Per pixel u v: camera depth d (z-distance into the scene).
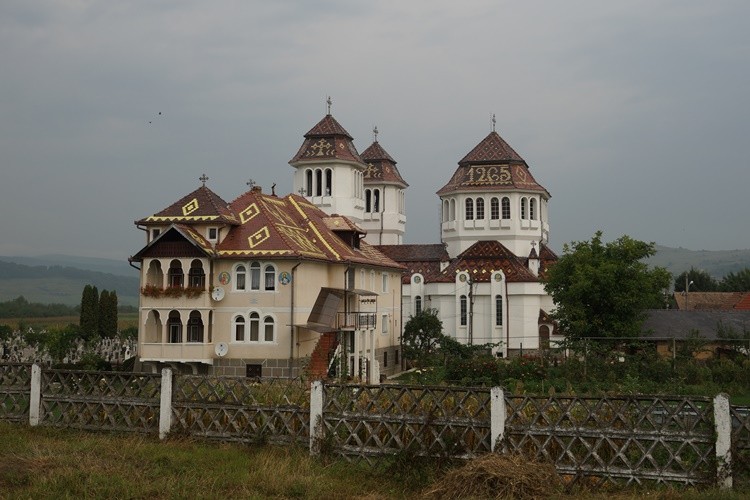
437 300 81.25
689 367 53.00
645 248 64.31
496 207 86.50
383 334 66.75
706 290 141.62
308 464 20.73
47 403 25.06
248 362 49.62
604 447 20.08
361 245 66.56
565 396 20.02
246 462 20.83
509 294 79.38
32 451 21.56
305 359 50.84
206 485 18.84
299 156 86.94
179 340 50.25
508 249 85.19
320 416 21.86
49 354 80.44
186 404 23.42
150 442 22.89
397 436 21.19
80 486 18.31
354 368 55.47
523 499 18.05
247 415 22.92
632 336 62.03
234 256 49.84
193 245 49.34
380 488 19.62
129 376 24.52
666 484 18.98
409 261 87.81
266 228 51.66
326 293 54.38
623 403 19.73
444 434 20.77
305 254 50.75
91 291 87.56
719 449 18.62
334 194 86.25
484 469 18.73
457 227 87.00
